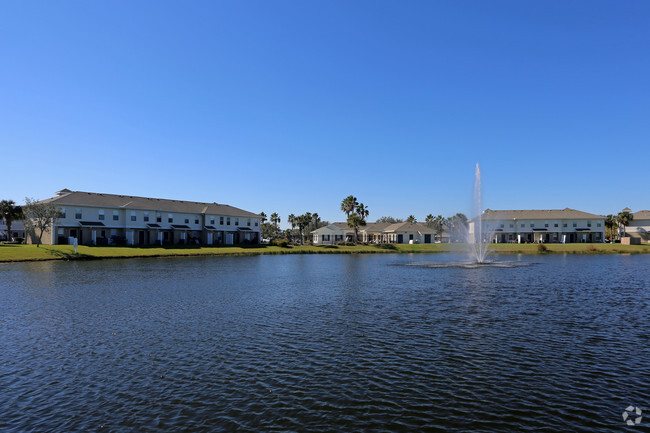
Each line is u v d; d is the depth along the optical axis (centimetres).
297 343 1773
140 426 1068
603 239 12488
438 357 1577
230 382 1345
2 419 1112
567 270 5128
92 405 1190
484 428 1045
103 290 3356
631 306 2598
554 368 1458
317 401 1201
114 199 9362
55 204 8038
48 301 2823
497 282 3903
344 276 4509
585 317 2272
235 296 3064
